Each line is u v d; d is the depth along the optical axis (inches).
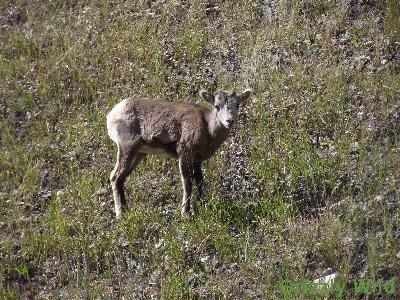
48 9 1889.8
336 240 1141.7
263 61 1579.7
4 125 1542.8
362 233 1160.8
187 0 1800.0
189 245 1176.2
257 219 1213.7
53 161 1437.0
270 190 1268.5
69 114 1545.3
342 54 1573.6
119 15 1815.9
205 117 1250.6
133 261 1175.0
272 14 1710.1
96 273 1174.3
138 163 1284.4
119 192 1274.6
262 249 1163.9
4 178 1403.8
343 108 1433.3
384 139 1358.3
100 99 1573.6
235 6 1761.8
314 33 1630.2
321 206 1242.6
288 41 1616.6
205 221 1208.8
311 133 1402.6
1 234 1259.8
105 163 1398.9
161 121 1248.8
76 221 1259.8
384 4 1658.5
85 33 1769.2
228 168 1346.0
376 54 1553.9
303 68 1549.0
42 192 1364.4
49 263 1195.9
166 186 1320.1
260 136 1389.0
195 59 1625.2
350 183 1261.1
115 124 1264.8
